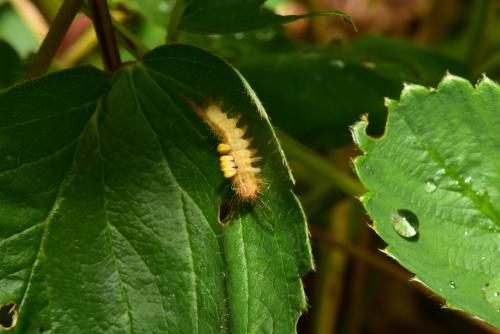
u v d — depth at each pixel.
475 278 0.28
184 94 0.29
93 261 0.29
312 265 0.28
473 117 0.29
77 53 0.38
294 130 0.36
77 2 0.30
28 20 0.40
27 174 0.29
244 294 0.29
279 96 0.36
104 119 0.29
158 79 0.29
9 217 0.29
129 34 0.32
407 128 0.29
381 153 0.29
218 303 0.29
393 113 0.29
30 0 0.33
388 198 0.29
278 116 0.36
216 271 0.29
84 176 0.29
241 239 0.29
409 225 0.29
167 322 0.29
